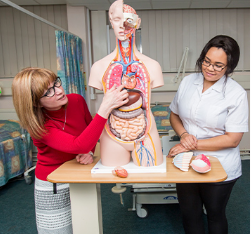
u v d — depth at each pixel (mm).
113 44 3678
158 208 2141
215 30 3508
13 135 2816
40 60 3680
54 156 1092
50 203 1092
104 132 989
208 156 1113
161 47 3596
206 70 1044
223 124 1139
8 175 2643
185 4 3254
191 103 1182
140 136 957
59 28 2787
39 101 924
